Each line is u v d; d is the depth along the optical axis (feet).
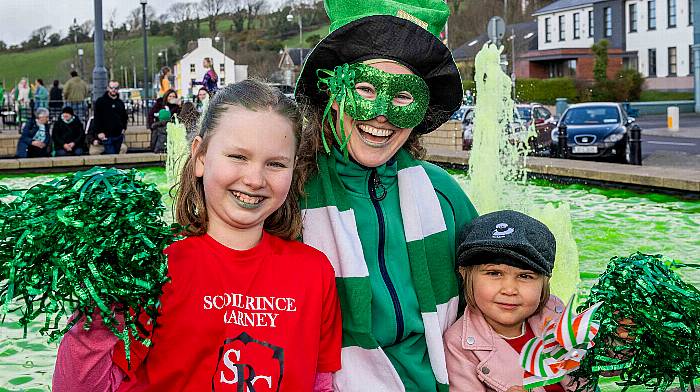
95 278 5.74
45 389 11.89
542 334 7.85
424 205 8.45
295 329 7.12
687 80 153.07
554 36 181.16
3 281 5.93
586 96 141.38
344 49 7.95
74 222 5.74
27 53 297.53
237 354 6.94
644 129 86.79
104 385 6.54
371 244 8.19
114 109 53.78
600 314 7.19
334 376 7.79
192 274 6.97
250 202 6.92
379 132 7.97
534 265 8.11
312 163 8.07
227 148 6.86
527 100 142.10
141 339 6.38
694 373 7.08
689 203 27.89
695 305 6.98
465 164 41.57
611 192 30.86
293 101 7.24
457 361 8.47
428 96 8.04
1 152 57.62
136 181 6.27
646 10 159.84
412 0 8.49
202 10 316.40
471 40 192.75
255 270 7.14
